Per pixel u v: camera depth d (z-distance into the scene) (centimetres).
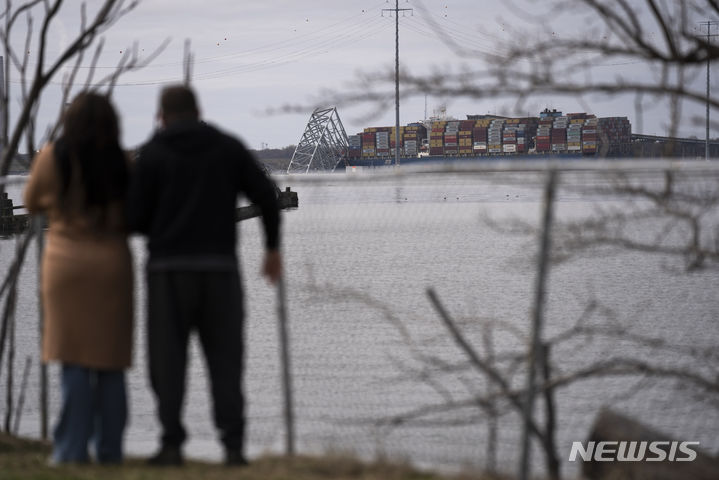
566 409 2247
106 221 1396
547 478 1473
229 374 1376
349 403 2205
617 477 1505
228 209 1346
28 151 1767
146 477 1304
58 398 2745
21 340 3853
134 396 2764
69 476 1320
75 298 1385
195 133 1325
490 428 1506
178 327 1345
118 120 1396
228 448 1408
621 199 1312
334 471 1412
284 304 1495
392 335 3328
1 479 1327
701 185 1277
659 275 5262
